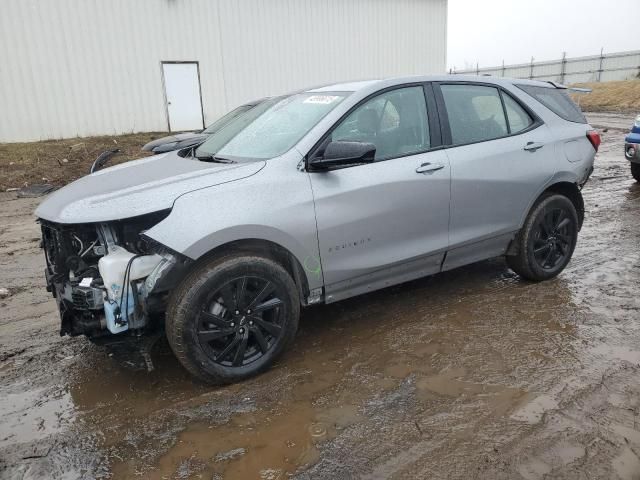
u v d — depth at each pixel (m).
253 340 3.53
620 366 3.47
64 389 3.46
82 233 3.40
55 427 3.06
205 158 4.03
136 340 3.30
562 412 3.00
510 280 5.07
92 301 3.14
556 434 2.82
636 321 4.11
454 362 3.61
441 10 22.80
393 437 2.85
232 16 18.30
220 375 3.34
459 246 4.31
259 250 3.45
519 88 4.84
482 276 5.21
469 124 4.39
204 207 3.19
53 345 4.08
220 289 3.25
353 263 3.76
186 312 3.16
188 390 3.39
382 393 3.27
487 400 3.15
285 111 4.14
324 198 3.56
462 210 4.25
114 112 16.89
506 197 4.47
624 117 22.08
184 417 3.10
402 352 3.77
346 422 3.00
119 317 3.15
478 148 4.34
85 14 15.97
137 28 16.81
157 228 3.07
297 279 3.60
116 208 3.13
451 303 4.58
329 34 20.34
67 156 14.12
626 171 10.69
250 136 4.05
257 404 3.20
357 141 3.58
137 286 3.18
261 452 2.77
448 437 2.83
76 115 16.33
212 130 8.12
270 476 2.60
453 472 2.57
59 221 3.16
